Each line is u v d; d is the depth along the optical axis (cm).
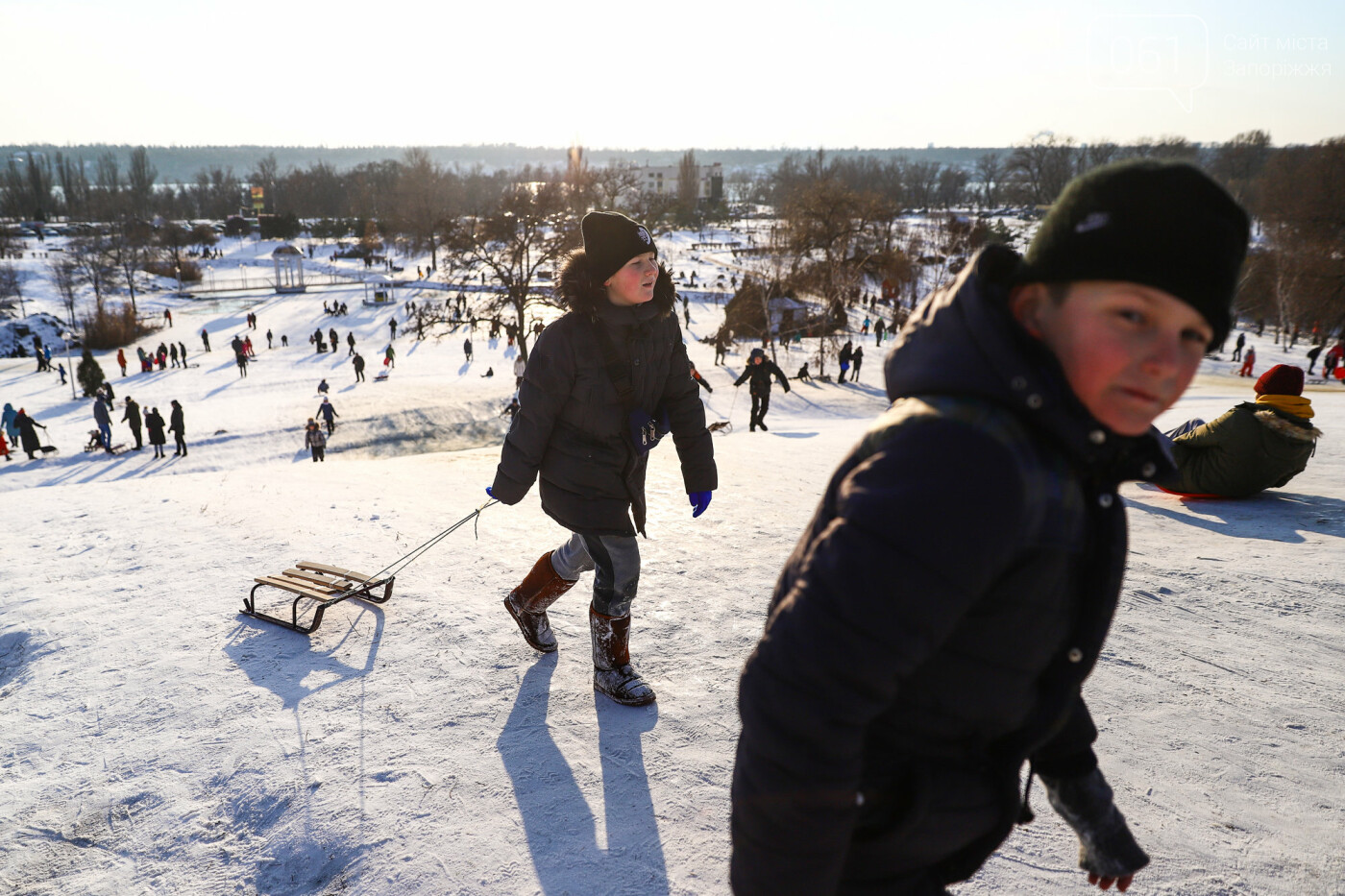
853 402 2631
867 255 4756
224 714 317
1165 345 82
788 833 93
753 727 95
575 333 263
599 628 310
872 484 93
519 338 3023
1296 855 220
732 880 102
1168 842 225
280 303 7894
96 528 611
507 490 279
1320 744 274
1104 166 86
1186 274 77
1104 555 98
